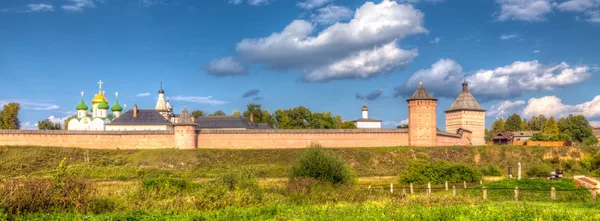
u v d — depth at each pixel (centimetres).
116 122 10344
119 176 5894
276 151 8388
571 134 14025
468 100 11356
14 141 8406
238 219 2680
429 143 8906
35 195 2802
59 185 2948
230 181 3759
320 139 8881
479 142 11294
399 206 3005
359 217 2578
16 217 2658
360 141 8938
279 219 2644
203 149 8369
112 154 8200
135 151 8362
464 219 2505
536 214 2652
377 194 3894
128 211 2853
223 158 8000
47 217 2672
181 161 7712
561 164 8112
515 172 7356
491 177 6238
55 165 7419
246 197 3297
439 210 2755
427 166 5634
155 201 3175
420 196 3578
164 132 8681
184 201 3117
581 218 2586
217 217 2706
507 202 3506
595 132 16862
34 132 8475
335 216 2638
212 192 3375
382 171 7419
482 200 3581
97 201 3019
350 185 4181
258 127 11906
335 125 15175
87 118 11431
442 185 5228
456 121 11331
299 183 3775
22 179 3012
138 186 3616
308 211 2831
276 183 4144
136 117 10475
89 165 7212
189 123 8556
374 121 14912
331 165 4247
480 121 11350
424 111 8944
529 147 8662
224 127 10925
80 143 8588
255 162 7844
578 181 4603
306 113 14100
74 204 2898
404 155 8206
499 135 11212
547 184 4466
